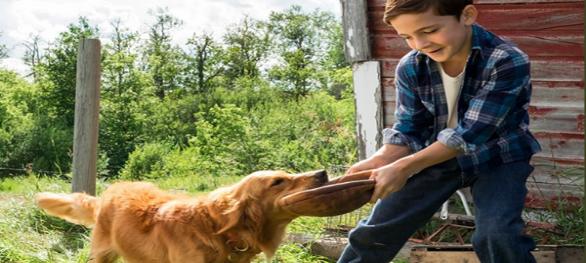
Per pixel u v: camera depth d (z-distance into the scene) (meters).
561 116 6.68
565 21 6.54
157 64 39.34
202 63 42.00
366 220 3.95
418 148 3.87
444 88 3.70
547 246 5.07
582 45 6.51
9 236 5.91
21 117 23.97
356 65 7.41
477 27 3.58
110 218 4.48
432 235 5.57
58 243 5.91
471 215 6.10
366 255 3.95
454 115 3.72
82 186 7.13
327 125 18.59
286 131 19.31
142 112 25.48
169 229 3.98
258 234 3.72
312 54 49.53
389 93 7.32
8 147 20.12
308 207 3.34
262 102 34.47
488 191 3.53
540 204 6.74
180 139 24.88
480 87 3.54
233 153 16.17
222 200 3.79
